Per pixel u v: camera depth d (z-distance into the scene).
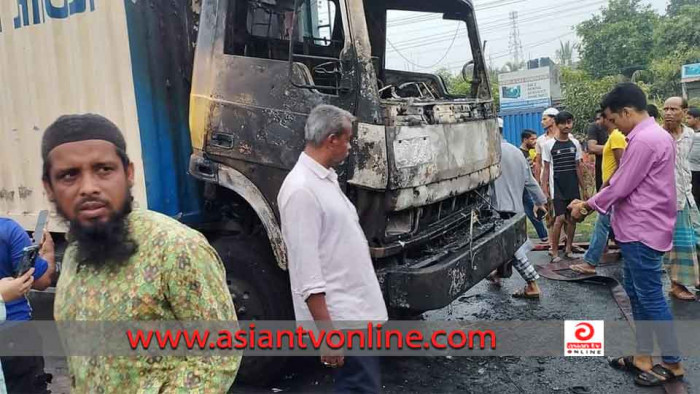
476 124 4.29
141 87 3.96
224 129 3.69
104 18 4.02
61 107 4.44
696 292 5.43
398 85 5.22
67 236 1.61
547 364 4.02
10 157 4.93
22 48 4.62
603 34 34.38
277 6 4.24
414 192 3.54
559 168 6.71
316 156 2.73
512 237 4.49
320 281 2.64
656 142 3.51
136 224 1.58
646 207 3.55
